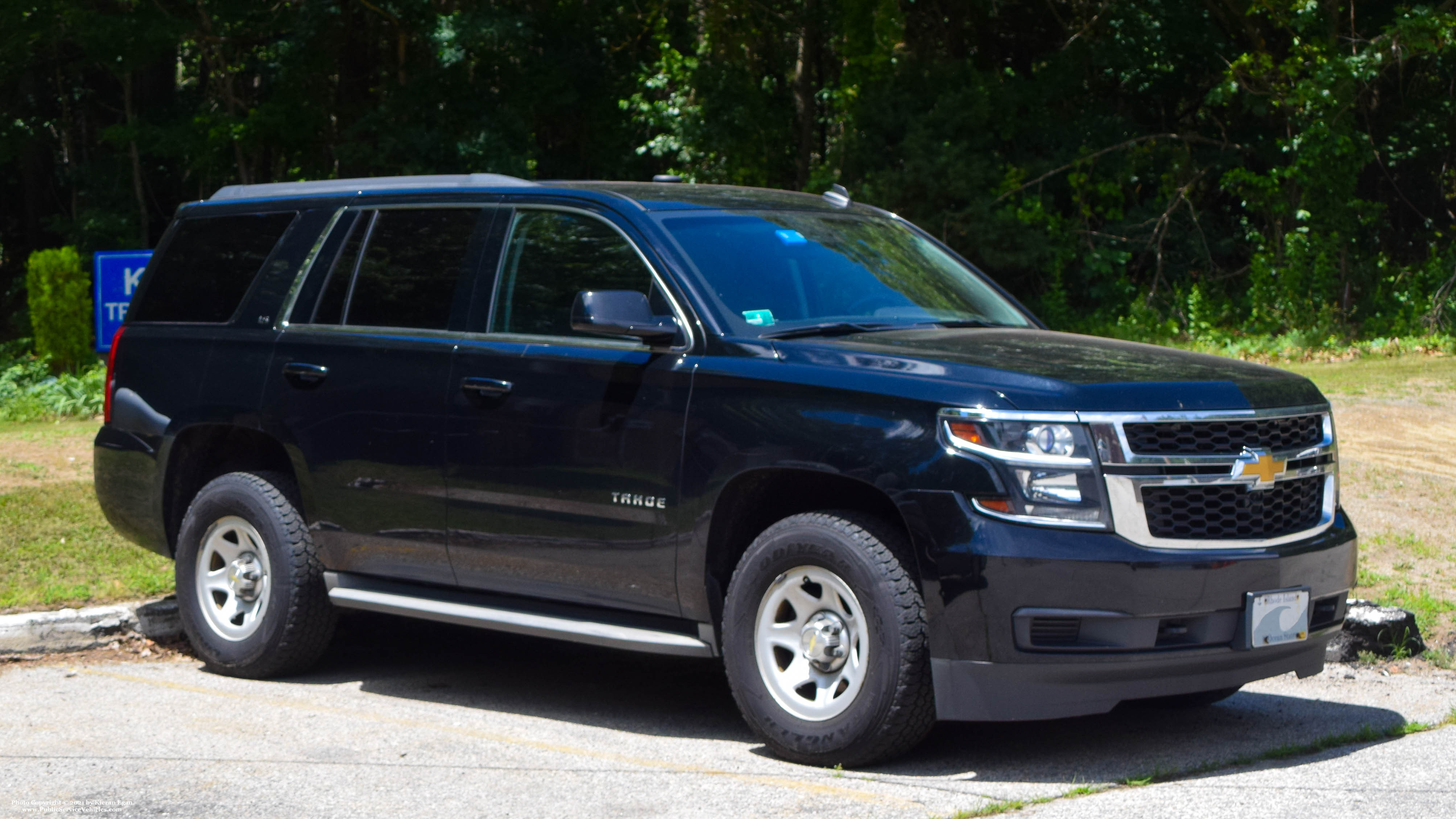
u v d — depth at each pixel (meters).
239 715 5.84
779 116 28.84
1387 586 7.96
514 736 5.53
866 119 27.36
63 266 20.06
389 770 4.97
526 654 7.25
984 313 6.14
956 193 26.50
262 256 6.84
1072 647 4.63
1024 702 4.65
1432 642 7.17
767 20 28.25
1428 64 26.75
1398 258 28.16
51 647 6.96
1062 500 4.64
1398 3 25.33
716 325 5.38
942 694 4.70
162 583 7.73
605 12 29.88
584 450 5.52
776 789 4.70
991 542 4.61
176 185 34.47
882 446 4.83
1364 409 13.57
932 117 26.95
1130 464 4.68
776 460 5.03
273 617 6.46
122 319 12.59
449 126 28.44
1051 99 28.77
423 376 6.03
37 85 34.62
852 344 5.26
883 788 4.70
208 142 28.73
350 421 6.23
